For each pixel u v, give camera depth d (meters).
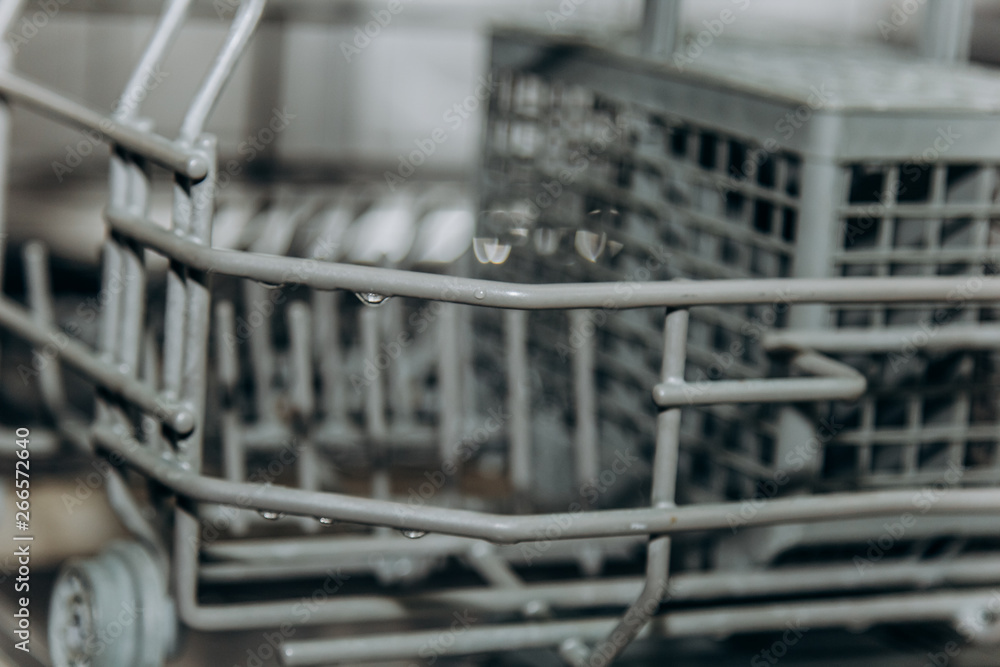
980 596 1.51
